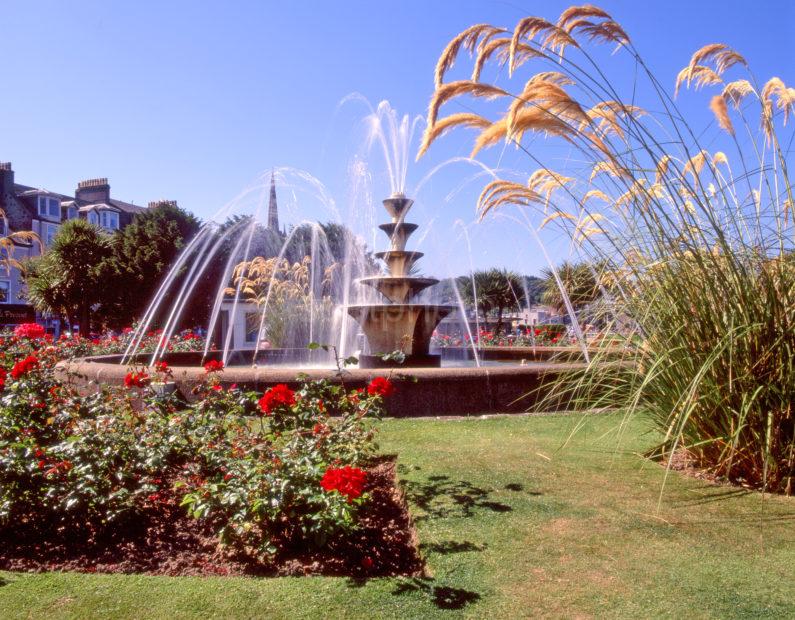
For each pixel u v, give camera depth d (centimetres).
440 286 1072
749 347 333
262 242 3256
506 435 469
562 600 221
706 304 345
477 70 408
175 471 382
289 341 1279
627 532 281
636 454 411
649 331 374
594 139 394
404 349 829
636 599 221
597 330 428
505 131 393
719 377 342
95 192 4241
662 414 384
